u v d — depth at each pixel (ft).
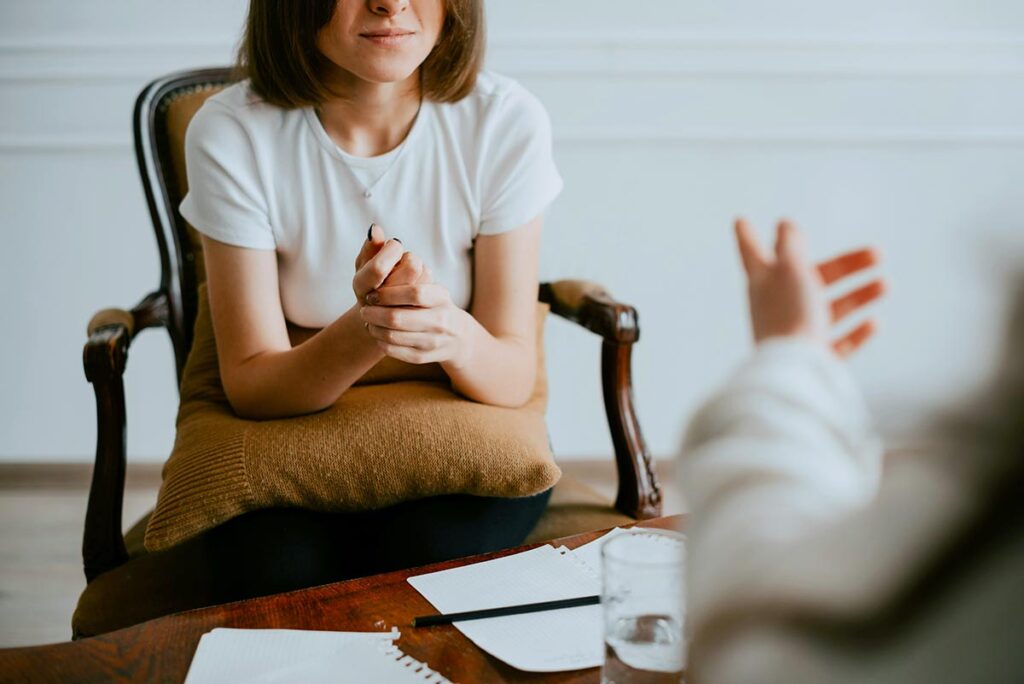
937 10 7.04
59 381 7.43
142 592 3.68
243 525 3.55
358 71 3.73
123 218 7.20
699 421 1.42
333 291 4.10
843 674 1.17
